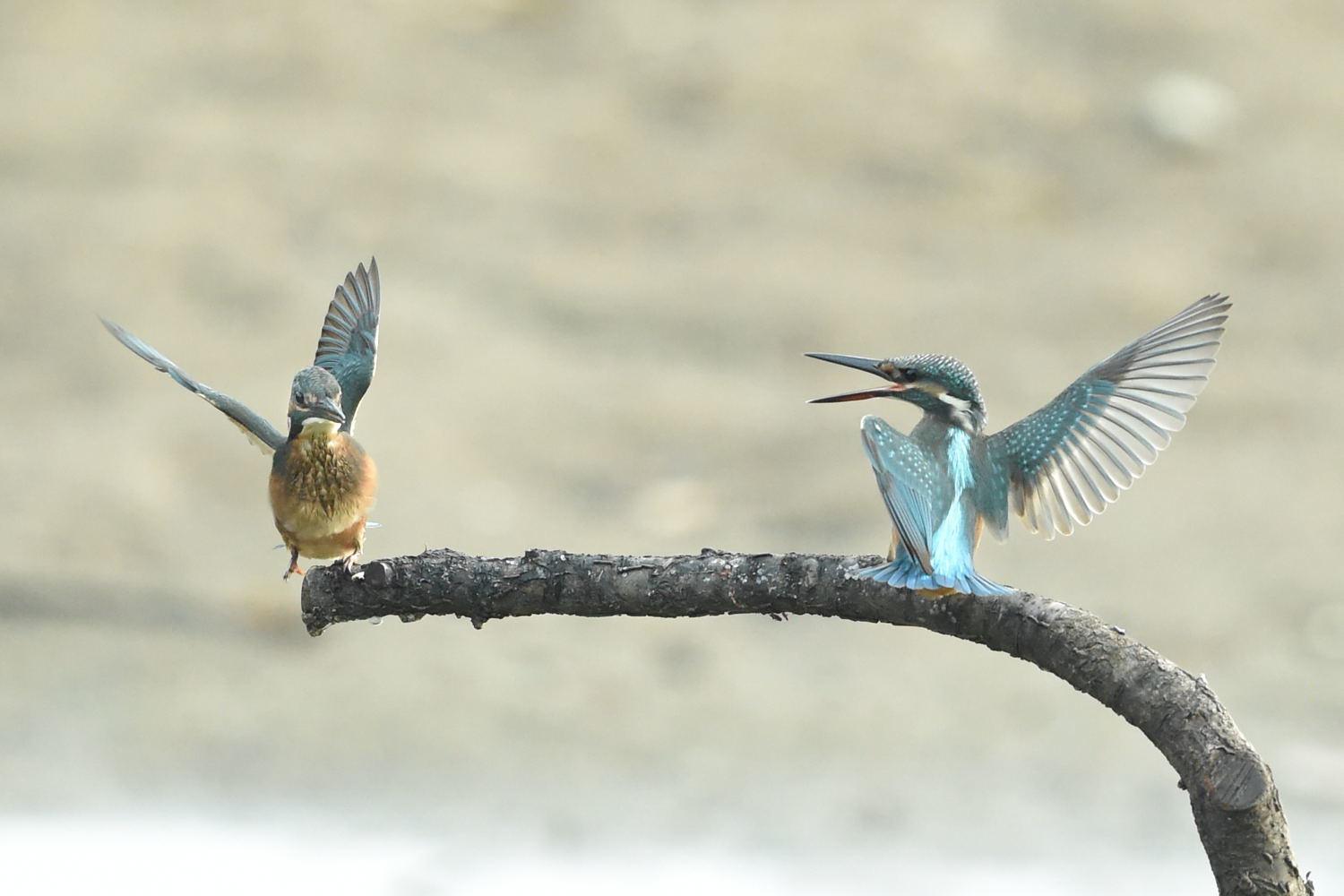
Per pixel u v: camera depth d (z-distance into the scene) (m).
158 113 22.70
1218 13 26.50
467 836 11.70
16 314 18.55
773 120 23.70
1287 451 17.58
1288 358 19.42
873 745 12.82
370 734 12.84
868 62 24.86
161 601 14.30
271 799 12.08
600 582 5.89
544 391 18.27
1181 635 14.26
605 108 23.80
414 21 25.30
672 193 22.27
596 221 21.64
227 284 19.53
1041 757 12.69
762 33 25.38
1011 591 5.58
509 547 15.55
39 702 12.94
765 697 13.48
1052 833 11.77
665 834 11.77
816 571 5.82
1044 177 22.95
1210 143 23.70
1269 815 5.26
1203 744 5.32
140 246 19.92
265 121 22.84
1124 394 6.36
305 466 7.23
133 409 17.30
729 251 21.22
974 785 12.34
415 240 20.86
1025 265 21.16
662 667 13.89
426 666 13.76
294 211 21.05
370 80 23.95
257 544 15.37
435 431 17.30
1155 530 16.02
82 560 14.73
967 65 24.86
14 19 24.47
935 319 19.95
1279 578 15.20
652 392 18.38
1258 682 13.58
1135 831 11.79
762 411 18.14
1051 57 25.23
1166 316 20.09
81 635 13.77
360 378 7.50
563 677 13.70
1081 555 15.54
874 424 6.08
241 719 12.92
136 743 12.55
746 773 12.47
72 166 21.33
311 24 24.94
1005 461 6.44
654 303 20.09
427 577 5.95
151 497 15.80
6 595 14.09
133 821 11.67
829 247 21.38
